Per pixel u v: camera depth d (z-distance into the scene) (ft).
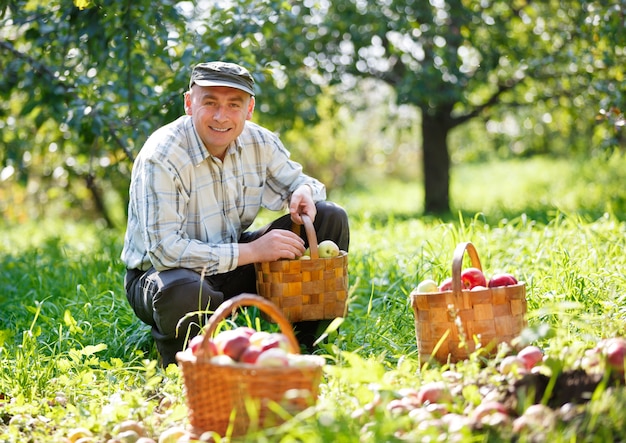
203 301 11.54
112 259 19.10
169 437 8.63
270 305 8.82
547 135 45.57
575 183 46.52
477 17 31.65
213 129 11.95
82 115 19.02
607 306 12.17
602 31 21.79
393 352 12.17
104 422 9.18
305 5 30.01
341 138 62.64
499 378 8.94
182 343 11.76
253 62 18.89
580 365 8.73
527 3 33.19
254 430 8.00
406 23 30.50
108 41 18.42
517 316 10.37
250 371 8.08
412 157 82.84
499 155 62.39
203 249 11.65
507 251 16.85
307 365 8.21
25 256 22.75
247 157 12.91
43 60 21.31
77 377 11.23
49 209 48.96
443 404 8.53
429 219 30.42
